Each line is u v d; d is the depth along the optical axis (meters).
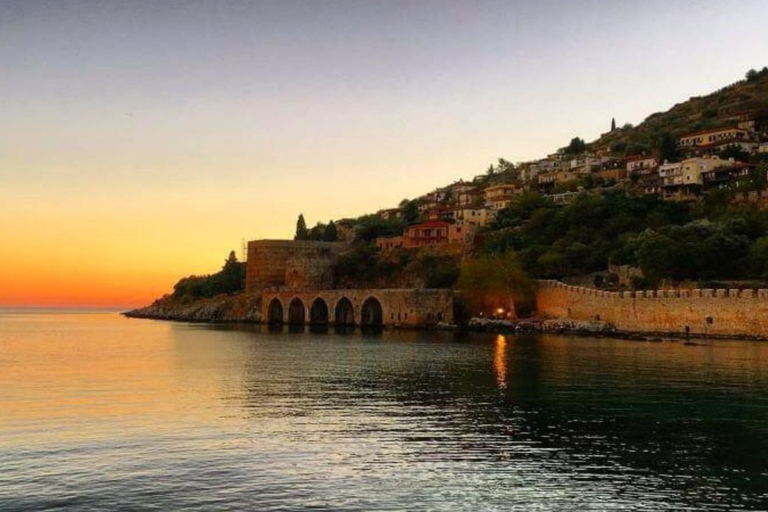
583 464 34.19
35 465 34.22
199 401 52.75
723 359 79.50
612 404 49.88
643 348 95.94
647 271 140.25
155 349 109.00
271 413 47.47
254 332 162.75
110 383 63.94
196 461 35.00
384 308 170.00
